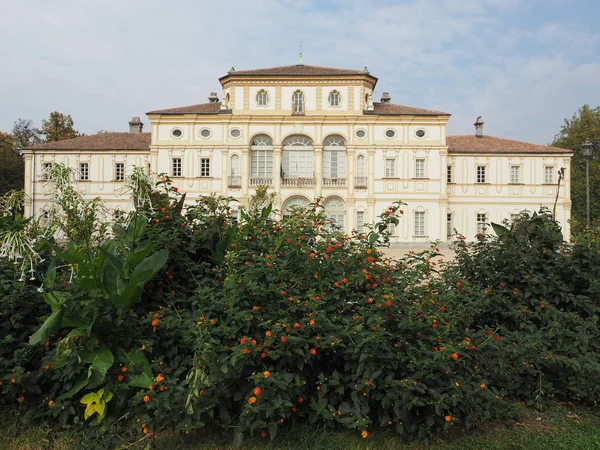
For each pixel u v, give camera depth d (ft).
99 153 159.22
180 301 18.08
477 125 177.06
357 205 154.10
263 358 15.89
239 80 155.53
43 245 18.81
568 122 211.61
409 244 153.07
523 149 162.81
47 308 18.35
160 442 15.81
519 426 18.03
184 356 17.16
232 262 17.48
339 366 17.16
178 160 154.81
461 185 162.20
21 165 199.72
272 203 26.63
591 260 22.15
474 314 20.77
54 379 16.88
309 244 20.35
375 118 154.10
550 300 22.02
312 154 156.25
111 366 16.06
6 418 16.97
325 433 16.22
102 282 16.14
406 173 154.20
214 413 16.15
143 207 19.94
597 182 184.03
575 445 16.43
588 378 19.34
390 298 16.28
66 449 15.53
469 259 23.43
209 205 21.95
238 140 154.10
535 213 25.90
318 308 16.71
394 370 16.06
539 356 18.97
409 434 16.19
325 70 160.45
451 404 15.96
